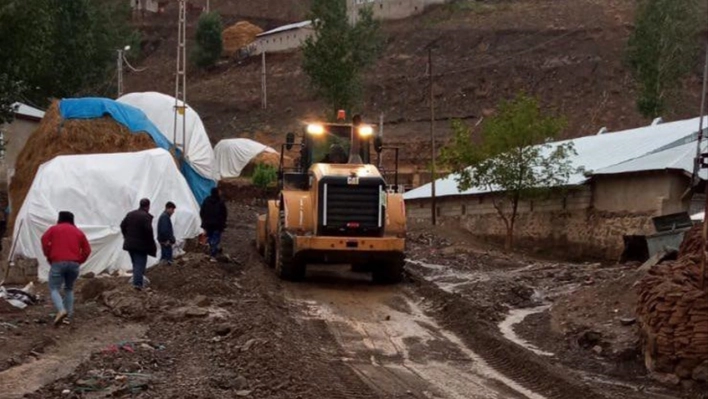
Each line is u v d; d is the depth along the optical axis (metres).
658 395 10.95
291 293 17.64
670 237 20.59
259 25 109.88
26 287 18.38
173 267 18.08
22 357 11.60
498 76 72.69
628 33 73.69
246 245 26.70
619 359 12.68
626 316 14.60
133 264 16.50
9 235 27.45
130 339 12.95
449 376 11.61
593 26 75.81
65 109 28.52
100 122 28.61
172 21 107.88
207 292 16.56
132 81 95.31
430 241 30.94
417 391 10.64
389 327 14.82
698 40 69.00
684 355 11.45
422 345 13.58
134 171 22.09
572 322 14.96
